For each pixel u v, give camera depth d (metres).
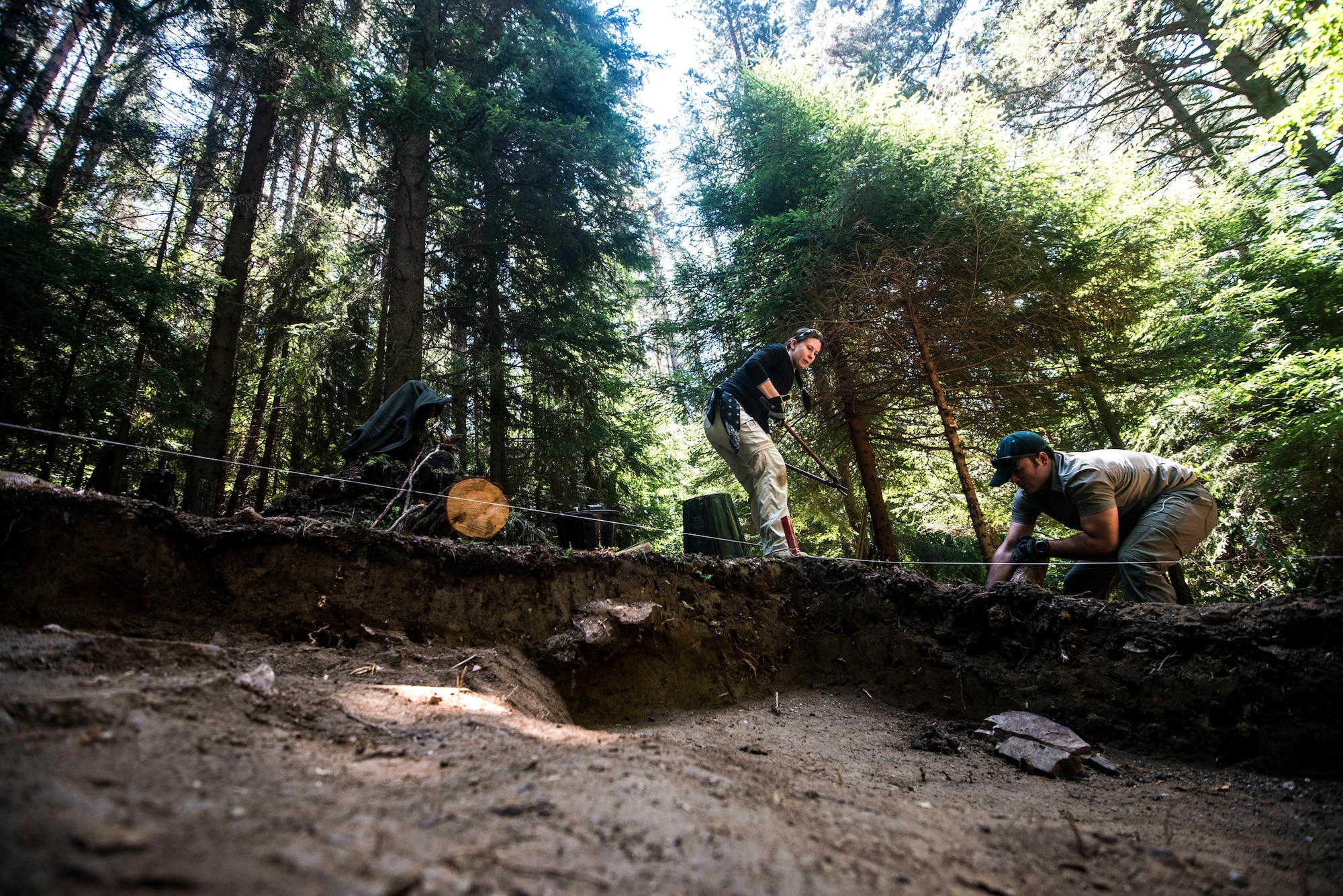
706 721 3.48
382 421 5.51
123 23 9.88
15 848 0.93
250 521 3.14
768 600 4.39
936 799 2.38
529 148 10.34
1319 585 3.46
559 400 11.26
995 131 7.67
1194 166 13.04
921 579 4.23
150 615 2.72
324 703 2.20
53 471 9.88
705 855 1.31
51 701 1.55
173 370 9.04
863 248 7.48
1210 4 12.14
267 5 10.04
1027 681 3.56
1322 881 1.80
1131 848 1.99
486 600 3.45
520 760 1.83
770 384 4.63
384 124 8.18
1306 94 6.60
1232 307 8.32
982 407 7.90
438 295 10.97
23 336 7.09
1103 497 3.85
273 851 1.09
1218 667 3.02
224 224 13.28
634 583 3.96
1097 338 7.65
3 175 7.71
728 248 9.21
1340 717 2.63
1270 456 6.70
